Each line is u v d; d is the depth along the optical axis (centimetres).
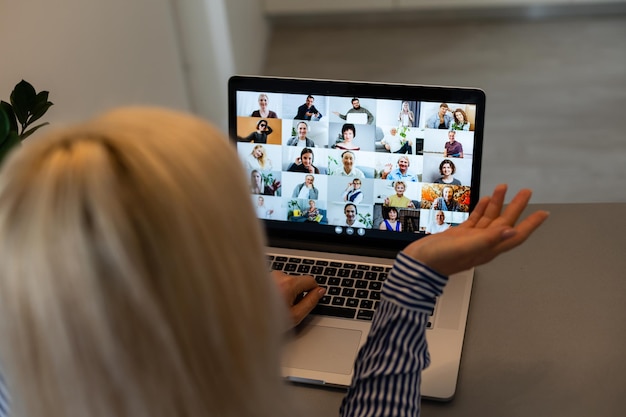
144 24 199
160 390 41
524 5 341
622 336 82
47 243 37
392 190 93
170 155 40
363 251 95
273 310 47
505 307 87
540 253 95
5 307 39
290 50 338
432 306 63
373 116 91
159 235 39
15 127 85
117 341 39
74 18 145
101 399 40
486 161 253
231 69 261
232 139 95
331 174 94
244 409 45
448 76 309
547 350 81
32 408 42
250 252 44
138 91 192
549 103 284
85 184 38
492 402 75
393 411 60
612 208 103
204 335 42
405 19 352
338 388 78
